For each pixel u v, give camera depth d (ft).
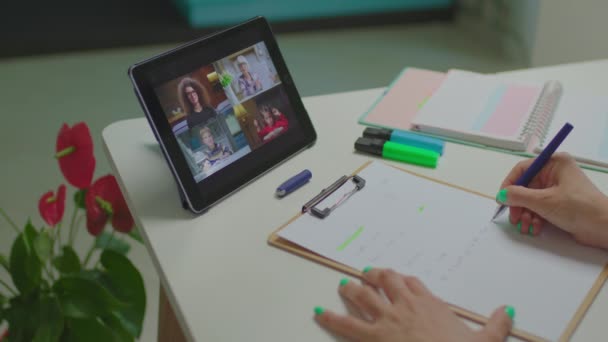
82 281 2.87
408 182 2.73
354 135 3.22
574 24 8.58
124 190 2.79
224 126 2.72
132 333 3.12
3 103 9.05
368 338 1.90
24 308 3.03
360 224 2.46
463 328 1.89
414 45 11.44
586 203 2.28
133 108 8.93
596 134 3.14
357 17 12.24
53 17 11.52
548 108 3.35
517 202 2.41
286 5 11.64
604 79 3.87
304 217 2.51
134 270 3.04
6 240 6.20
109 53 10.91
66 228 6.40
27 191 7.04
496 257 2.28
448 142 3.15
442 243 2.35
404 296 1.99
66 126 2.95
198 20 11.22
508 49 10.89
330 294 2.13
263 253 2.34
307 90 9.65
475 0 11.93
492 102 3.43
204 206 2.57
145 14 11.84
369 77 10.08
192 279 2.21
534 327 1.97
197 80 2.65
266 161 2.86
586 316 2.03
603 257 2.28
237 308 2.08
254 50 2.92
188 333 2.01
